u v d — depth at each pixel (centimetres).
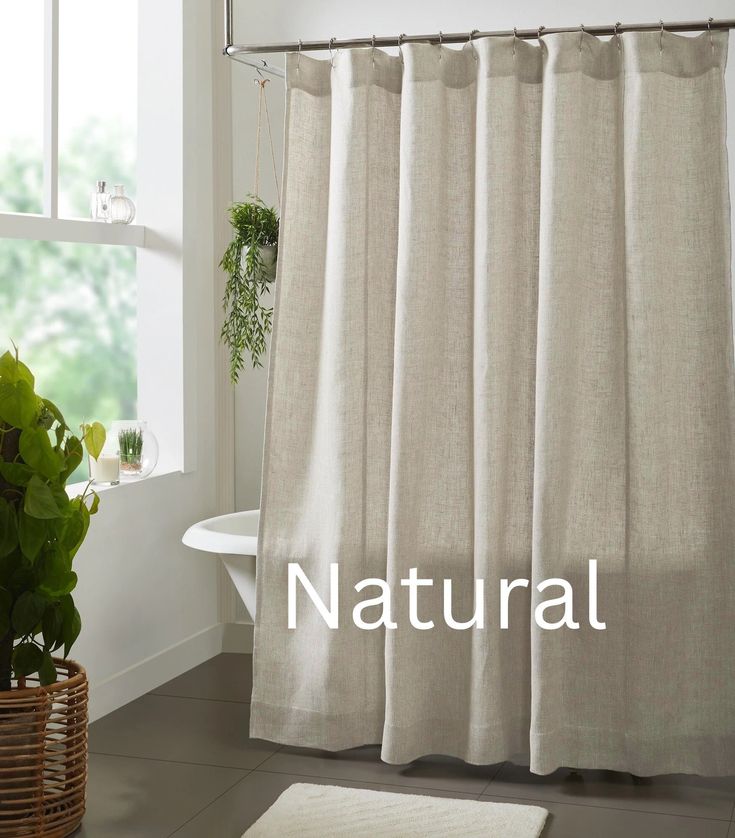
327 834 249
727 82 361
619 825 256
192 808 266
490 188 277
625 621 280
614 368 279
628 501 277
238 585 335
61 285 1065
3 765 243
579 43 273
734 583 272
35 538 241
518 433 286
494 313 277
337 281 288
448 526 289
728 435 271
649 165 270
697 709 277
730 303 270
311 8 398
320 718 296
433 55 281
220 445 408
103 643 340
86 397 1075
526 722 289
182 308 381
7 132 1041
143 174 383
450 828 251
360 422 291
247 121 404
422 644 289
